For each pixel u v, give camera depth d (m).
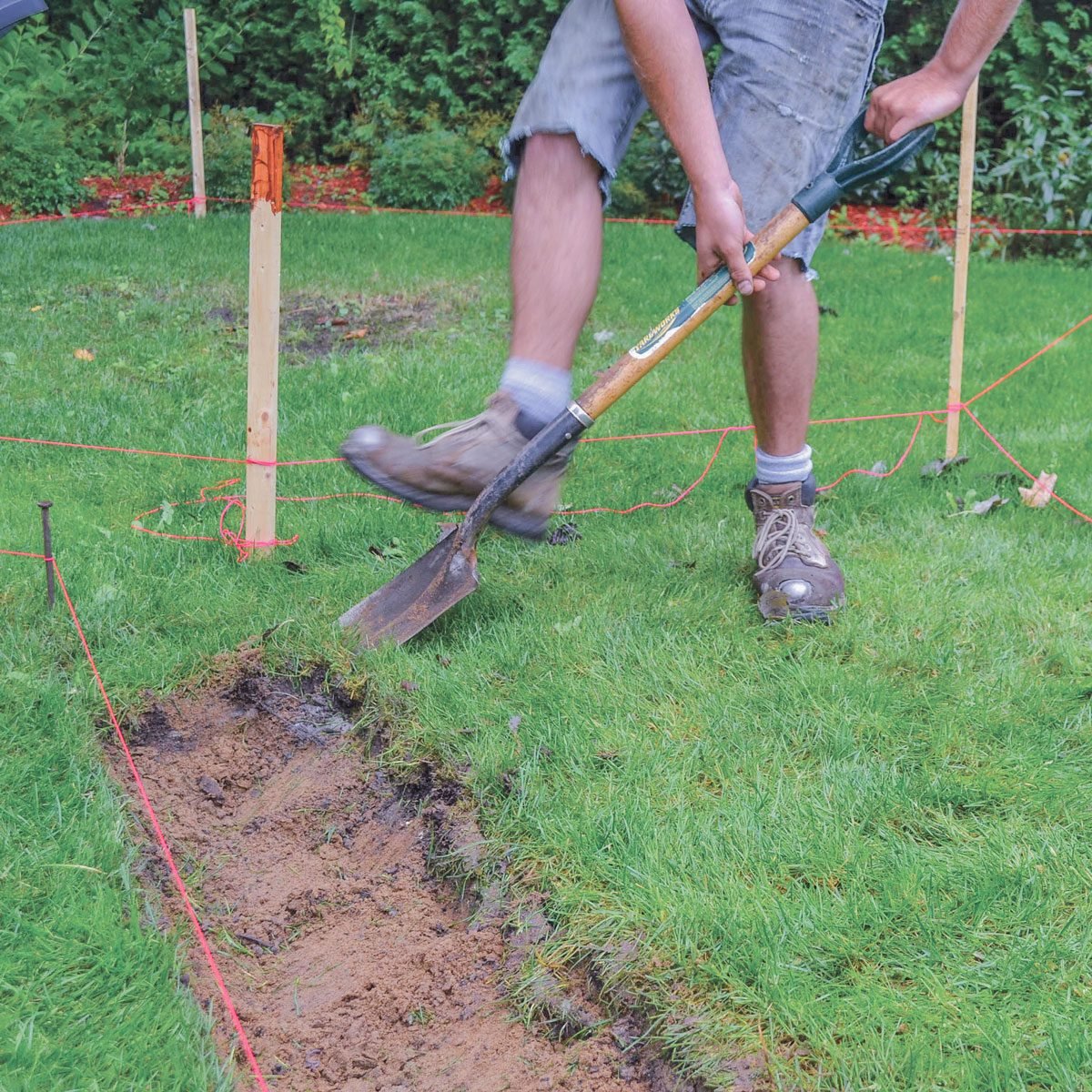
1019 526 3.72
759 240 2.59
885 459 4.36
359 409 4.82
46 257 7.23
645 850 2.17
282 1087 1.89
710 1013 1.86
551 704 2.63
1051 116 9.72
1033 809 2.32
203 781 2.57
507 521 2.74
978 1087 1.72
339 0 10.44
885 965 1.94
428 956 2.10
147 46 10.77
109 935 2.02
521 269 2.58
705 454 4.36
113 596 3.04
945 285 7.71
